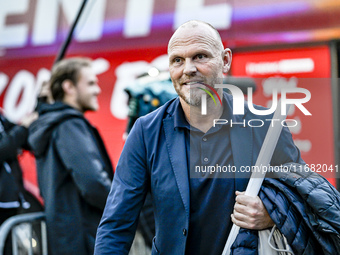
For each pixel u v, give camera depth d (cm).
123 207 226
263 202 212
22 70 560
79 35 535
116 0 525
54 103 373
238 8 486
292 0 470
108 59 523
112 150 509
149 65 507
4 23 573
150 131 230
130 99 384
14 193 404
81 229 351
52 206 352
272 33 475
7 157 394
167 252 224
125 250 227
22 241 398
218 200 221
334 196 210
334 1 459
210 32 219
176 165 221
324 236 208
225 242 221
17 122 555
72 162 345
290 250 212
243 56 481
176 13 505
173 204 221
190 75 217
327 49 459
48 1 557
